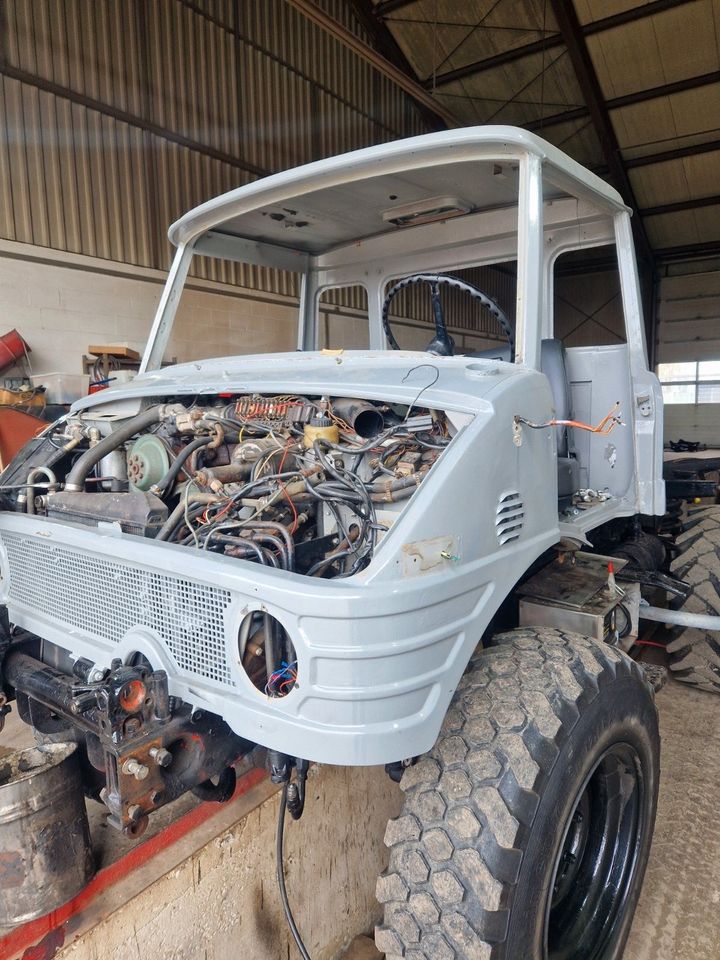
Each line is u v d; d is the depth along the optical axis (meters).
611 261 14.34
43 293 6.30
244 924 1.81
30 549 1.69
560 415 2.39
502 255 2.54
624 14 8.56
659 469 2.41
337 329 4.14
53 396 5.85
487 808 1.24
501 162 1.83
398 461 1.48
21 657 1.76
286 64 8.56
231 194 2.20
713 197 11.93
